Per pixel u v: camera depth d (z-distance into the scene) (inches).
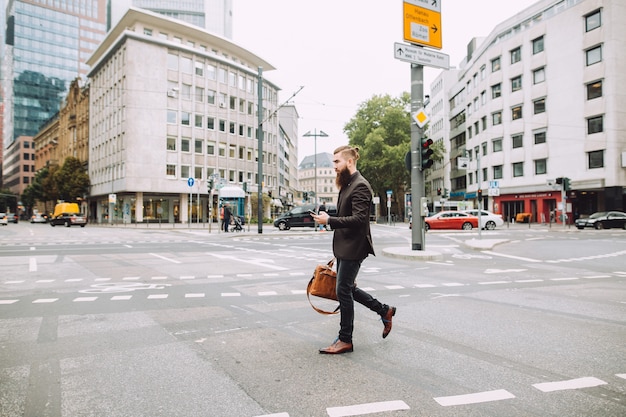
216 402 115.8
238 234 973.8
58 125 3287.4
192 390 124.0
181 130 1966.0
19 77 4950.8
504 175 1876.2
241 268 411.5
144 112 1865.2
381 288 301.4
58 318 213.3
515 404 114.8
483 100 2026.3
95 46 5472.4
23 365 145.4
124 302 252.8
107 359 151.5
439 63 515.2
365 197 151.2
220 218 1088.8
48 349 163.2
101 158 2229.3
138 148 1844.2
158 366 144.3
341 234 154.2
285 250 619.2
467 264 455.8
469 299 262.1
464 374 136.6
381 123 2331.4
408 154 526.9
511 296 272.2
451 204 1836.9
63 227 1752.0
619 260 506.3
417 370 139.9
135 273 377.4
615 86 1435.8
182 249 635.5
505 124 1857.8
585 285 319.9
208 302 252.7
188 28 2057.1
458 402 115.8
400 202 2726.4
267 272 383.2
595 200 1571.1
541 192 1699.1
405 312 225.9
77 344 169.6
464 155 2294.5
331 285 160.7
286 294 277.9
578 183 1537.9
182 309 233.8
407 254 496.7
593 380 132.0
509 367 143.1
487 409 111.7
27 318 213.6
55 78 5167.3
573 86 1560.0
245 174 2256.4
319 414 108.5
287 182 3447.3
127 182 1820.9
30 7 4990.2
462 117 2395.4
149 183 1861.5
